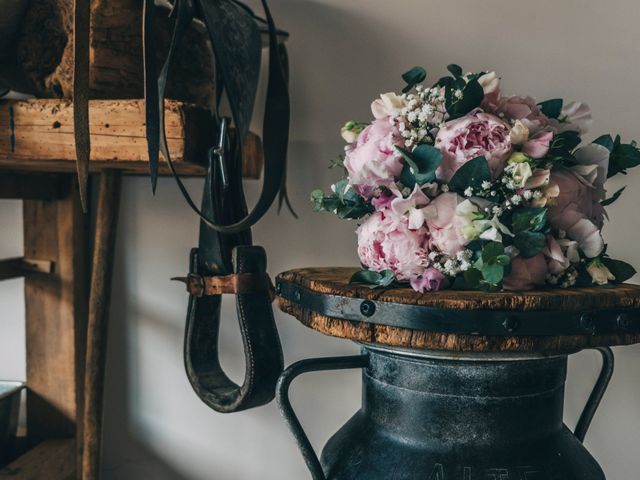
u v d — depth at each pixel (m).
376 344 0.71
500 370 0.68
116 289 1.23
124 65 0.85
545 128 0.76
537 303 0.63
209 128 0.87
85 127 0.75
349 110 1.15
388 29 1.14
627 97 1.08
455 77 0.80
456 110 0.74
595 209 0.80
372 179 0.74
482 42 1.11
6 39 0.87
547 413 0.72
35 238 1.19
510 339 0.63
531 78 1.10
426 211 0.69
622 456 1.12
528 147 0.72
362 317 0.67
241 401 0.87
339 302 0.69
